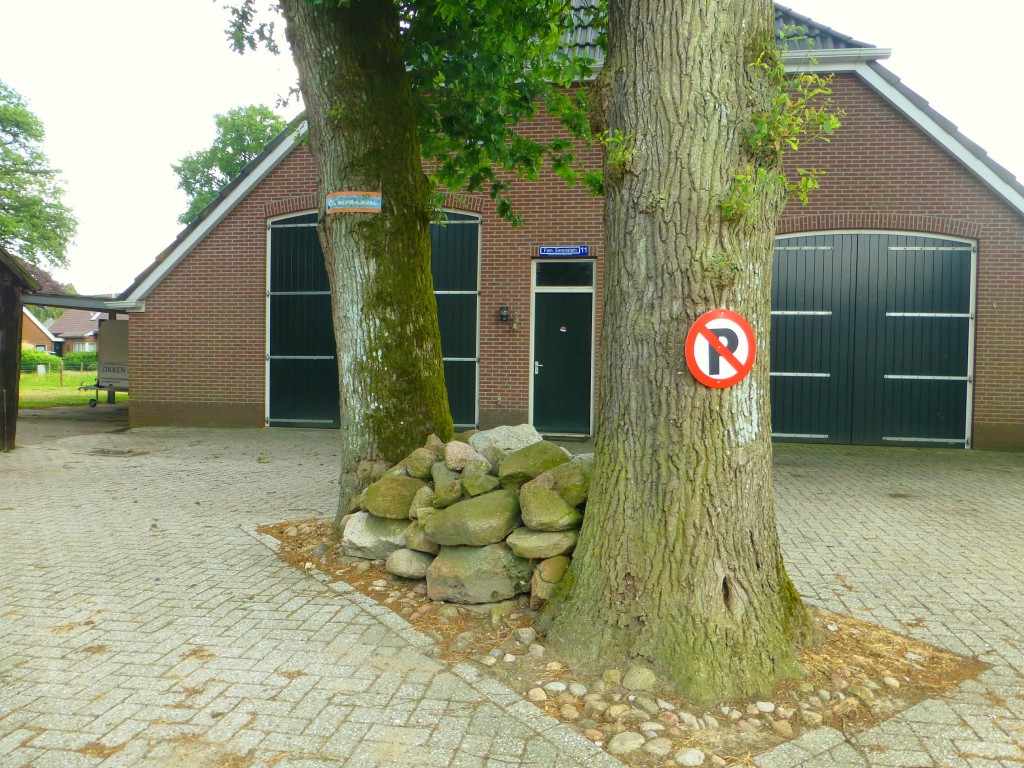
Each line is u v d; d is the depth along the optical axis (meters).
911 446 11.96
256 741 2.98
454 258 12.94
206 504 7.48
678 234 3.40
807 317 12.18
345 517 5.71
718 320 3.37
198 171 38.66
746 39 3.43
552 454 4.61
